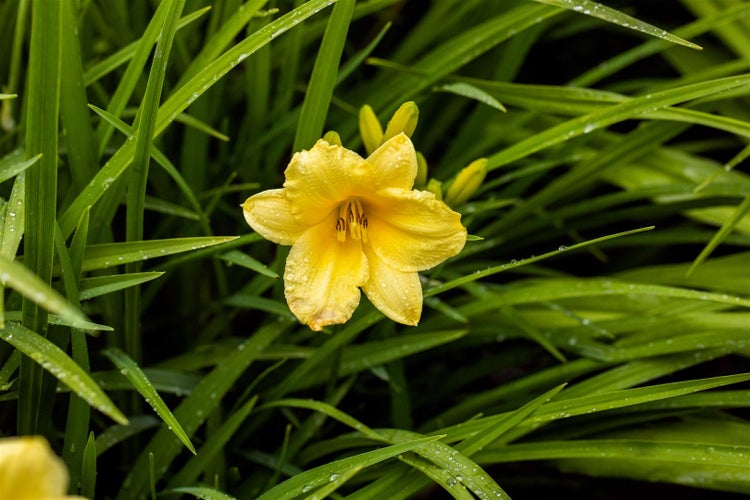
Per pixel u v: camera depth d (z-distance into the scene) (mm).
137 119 600
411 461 590
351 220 591
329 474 580
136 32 706
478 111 728
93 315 653
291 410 666
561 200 742
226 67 591
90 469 576
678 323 659
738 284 680
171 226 691
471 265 710
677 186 695
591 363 651
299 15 591
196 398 619
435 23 738
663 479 626
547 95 674
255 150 687
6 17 681
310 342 668
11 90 669
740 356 716
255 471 641
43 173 565
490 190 751
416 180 634
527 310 688
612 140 729
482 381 726
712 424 638
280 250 635
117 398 637
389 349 644
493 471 687
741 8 686
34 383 580
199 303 699
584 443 607
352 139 710
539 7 670
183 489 593
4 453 499
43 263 574
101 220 615
